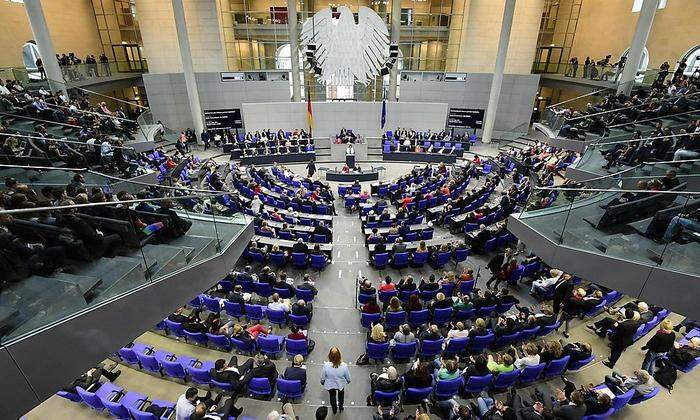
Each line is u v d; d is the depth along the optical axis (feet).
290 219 43.27
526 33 83.56
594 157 41.91
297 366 21.40
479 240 37.93
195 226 25.61
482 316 28.48
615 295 29.37
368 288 29.04
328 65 61.72
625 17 75.36
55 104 46.06
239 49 83.92
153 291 19.30
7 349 13.12
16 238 15.01
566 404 18.92
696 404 21.65
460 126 85.46
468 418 18.15
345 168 64.49
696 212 19.34
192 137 80.23
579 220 25.07
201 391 22.97
